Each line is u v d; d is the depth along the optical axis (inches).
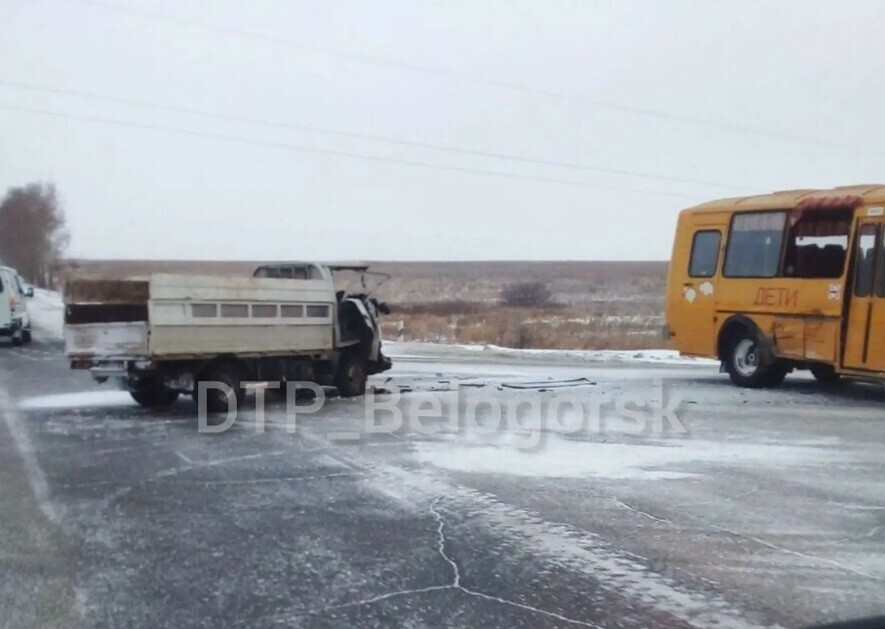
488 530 303.6
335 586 248.7
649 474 390.0
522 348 1168.8
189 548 282.4
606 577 257.6
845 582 255.0
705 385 721.6
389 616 227.3
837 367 641.6
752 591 247.0
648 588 248.8
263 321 577.6
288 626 220.5
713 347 727.1
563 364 936.3
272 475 385.4
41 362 885.2
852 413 571.2
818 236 665.0
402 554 277.1
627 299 2432.3
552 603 236.8
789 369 708.0
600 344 1189.1
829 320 645.9
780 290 677.9
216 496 348.2
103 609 230.5
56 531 300.2
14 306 1066.1
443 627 220.4
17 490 357.1
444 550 281.3
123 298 528.1
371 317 660.1
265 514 322.3
